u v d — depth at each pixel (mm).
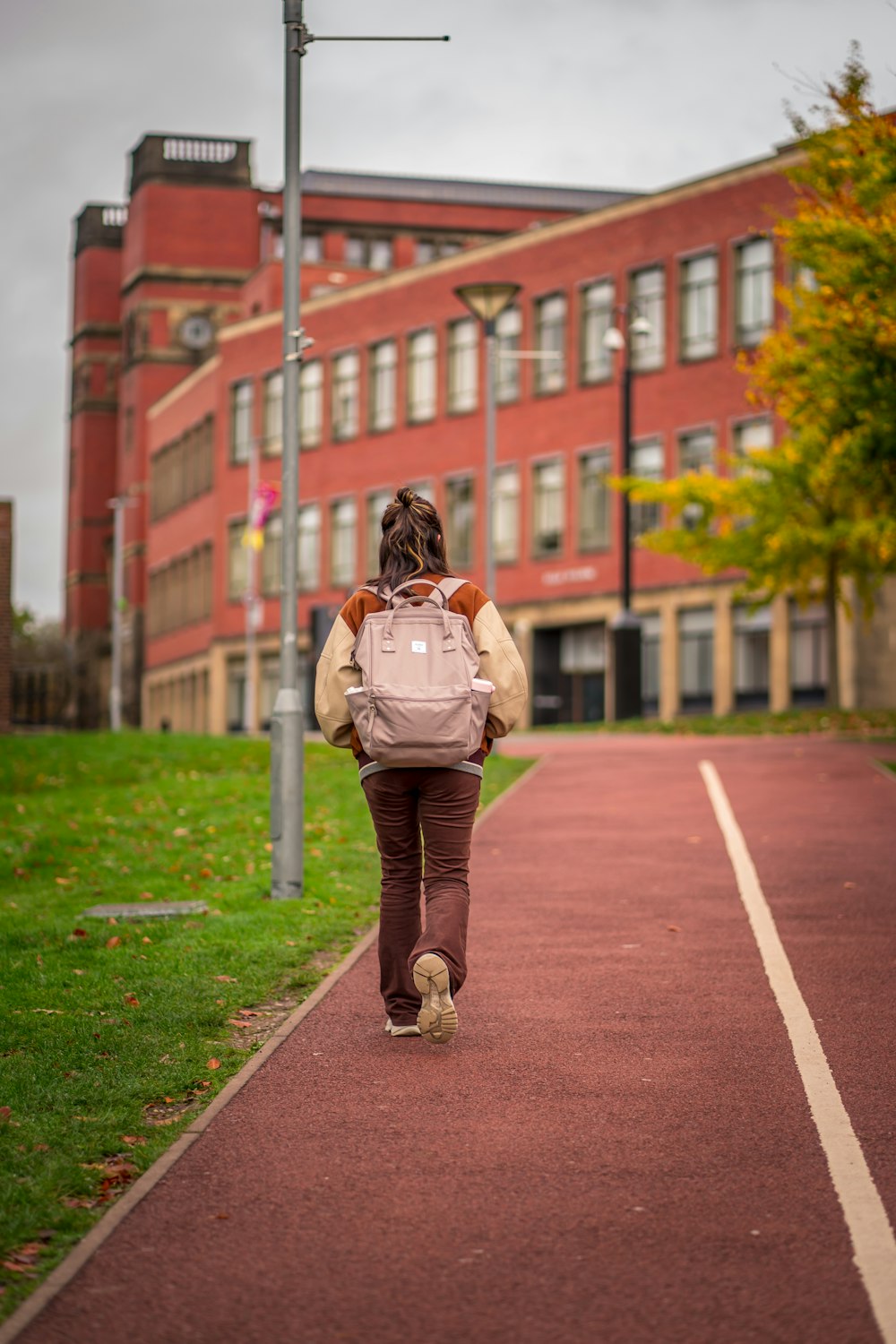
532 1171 5711
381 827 7340
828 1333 4367
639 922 10742
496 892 12102
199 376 77688
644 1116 6355
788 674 48156
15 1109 6547
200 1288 4750
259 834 16250
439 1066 7133
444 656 6867
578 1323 4469
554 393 56125
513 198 93188
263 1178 5684
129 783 22969
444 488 60812
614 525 53781
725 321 50188
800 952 9648
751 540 35375
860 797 17891
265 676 70688
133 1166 5855
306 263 79938
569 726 39219
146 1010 8367
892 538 31016
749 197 49438
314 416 67375
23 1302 4660
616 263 53656
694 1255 4910
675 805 17609
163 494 85438
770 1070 7012
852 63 18297
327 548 66688
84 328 100938
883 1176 5566
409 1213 5312
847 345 17781
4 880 14320
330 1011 8273
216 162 90688
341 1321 4523
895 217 17219
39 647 103688
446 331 60656
